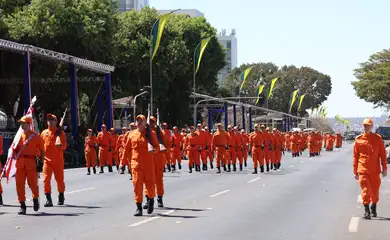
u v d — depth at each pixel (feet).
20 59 157.17
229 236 36.17
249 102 443.32
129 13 214.07
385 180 81.20
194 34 238.89
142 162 45.03
